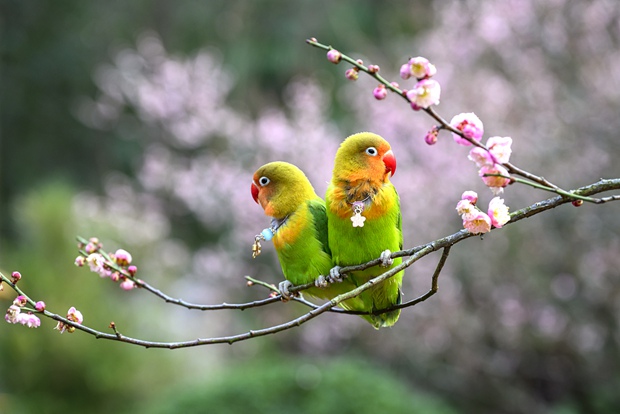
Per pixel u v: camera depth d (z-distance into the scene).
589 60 11.46
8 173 20.34
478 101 11.98
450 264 11.97
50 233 12.38
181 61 18.98
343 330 12.97
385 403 9.23
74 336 11.73
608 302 11.59
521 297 11.81
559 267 11.69
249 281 4.42
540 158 11.40
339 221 4.48
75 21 20.83
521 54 11.84
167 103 14.01
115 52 20.53
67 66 20.64
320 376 9.46
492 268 11.80
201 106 14.00
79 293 11.89
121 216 14.89
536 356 12.32
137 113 18.61
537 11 11.55
